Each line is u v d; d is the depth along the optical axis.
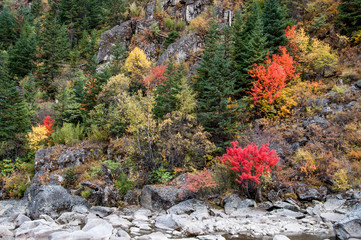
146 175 13.70
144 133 13.95
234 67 18.16
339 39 18.47
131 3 38.50
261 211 9.62
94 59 30.98
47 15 48.12
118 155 15.57
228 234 7.76
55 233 7.00
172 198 10.93
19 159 18.86
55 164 16.30
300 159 11.50
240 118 14.96
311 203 9.95
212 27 21.55
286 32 18.19
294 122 14.12
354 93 14.05
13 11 56.00
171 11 34.06
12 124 20.66
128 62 25.84
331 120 13.24
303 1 23.34
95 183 12.34
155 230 8.38
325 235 7.32
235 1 30.36
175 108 15.69
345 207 9.11
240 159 10.29
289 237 7.22
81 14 49.25
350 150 11.51
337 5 20.61
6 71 29.69
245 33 20.05
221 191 11.06
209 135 13.96
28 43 34.06
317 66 16.67
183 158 13.78
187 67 24.47
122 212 10.59
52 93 30.08
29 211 10.16
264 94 14.35
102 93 19.33
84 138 18.86
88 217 9.78
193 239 7.10
